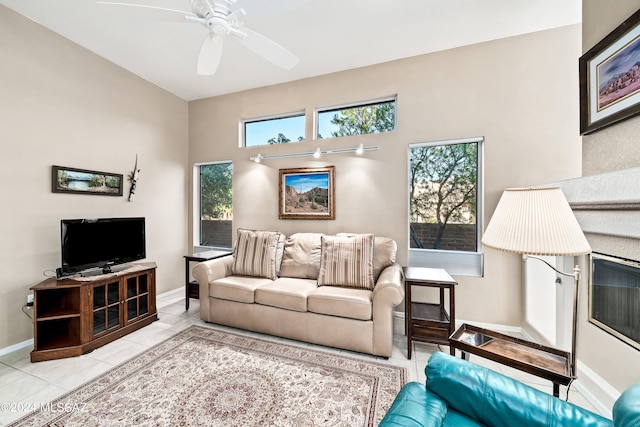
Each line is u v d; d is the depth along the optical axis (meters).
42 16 2.37
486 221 2.75
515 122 2.65
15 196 2.34
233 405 1.67
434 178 3.03
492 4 2.22
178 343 2.46
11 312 2.32
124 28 2.52
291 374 1.99
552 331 2.12
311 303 2.41
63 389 1.82
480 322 2.77
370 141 3.16
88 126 2.87
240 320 2.71
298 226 3.50
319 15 2.33
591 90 1.71
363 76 3.18
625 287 1.44
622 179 1.32
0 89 2.24
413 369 2.07
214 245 4.14
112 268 2.91
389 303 2.19
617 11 1.54
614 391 1.51
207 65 2.22
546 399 1.00
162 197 3.74
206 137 4.05
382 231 3.12
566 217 1.14
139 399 1.72
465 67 2.80
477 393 1.06
